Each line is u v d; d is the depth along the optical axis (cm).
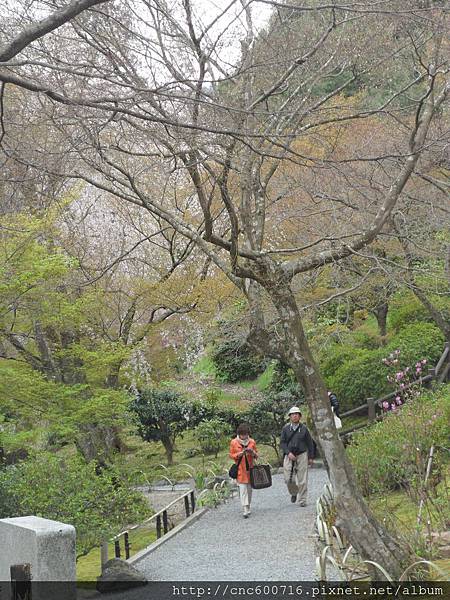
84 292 1423
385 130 1300
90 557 1218
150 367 1661
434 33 909
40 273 1160
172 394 2127
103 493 1070
